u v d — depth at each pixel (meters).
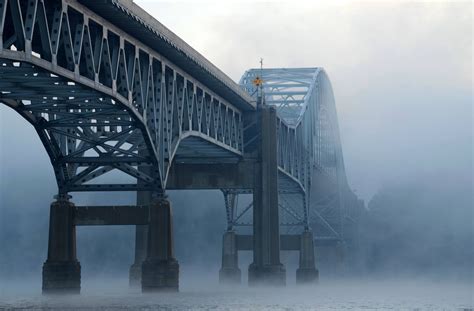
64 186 148.38
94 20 117.56
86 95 123.75
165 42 136.75
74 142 152.12
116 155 148.38
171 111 149.25
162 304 134.88
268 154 194.38
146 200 191.50
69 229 147.25
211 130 177.75
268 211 193.50
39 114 141.25
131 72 133.00
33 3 101.19
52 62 106.06
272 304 146.38
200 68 155.50
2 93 124.69
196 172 184.00
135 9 123.56
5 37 112.69
